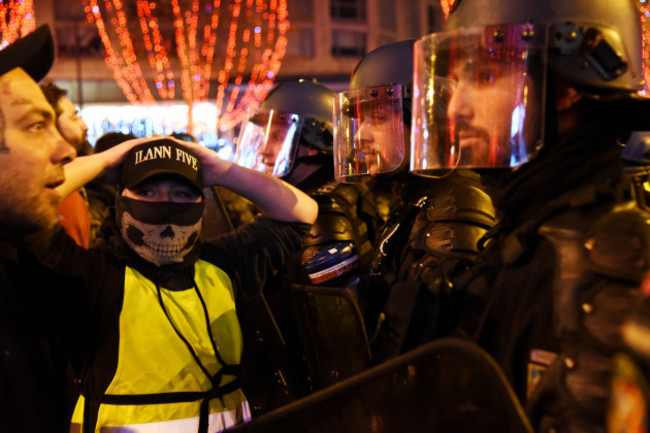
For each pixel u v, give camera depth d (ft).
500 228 4.08
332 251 6.25
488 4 3.87
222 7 71.15
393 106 5.66
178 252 5.15
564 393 2.84
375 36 79.71
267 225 5.85
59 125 10.37
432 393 2.92
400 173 5.80
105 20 71.46
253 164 8.87
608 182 3.18
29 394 4.30
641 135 6.11
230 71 72.54
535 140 3.59
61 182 4.32
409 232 5.33
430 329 3.97
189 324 5.15
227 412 5.18
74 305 4.86
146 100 72.43
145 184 5.04
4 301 4.30
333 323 5.04
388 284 5.11
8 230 4.24
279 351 5.88
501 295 3.44
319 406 3.20
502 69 3.60
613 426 2.53
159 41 72.08
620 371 2.53
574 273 2.96
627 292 2.73
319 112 8.52
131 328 4.97
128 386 4.92
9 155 4.00
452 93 3.76
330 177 8.76
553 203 3.30
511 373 3.30
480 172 3.97
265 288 6.48
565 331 2.94
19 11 46.55
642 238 2.75
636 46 3.78
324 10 76.59
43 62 4.34
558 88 3.67
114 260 5.17
